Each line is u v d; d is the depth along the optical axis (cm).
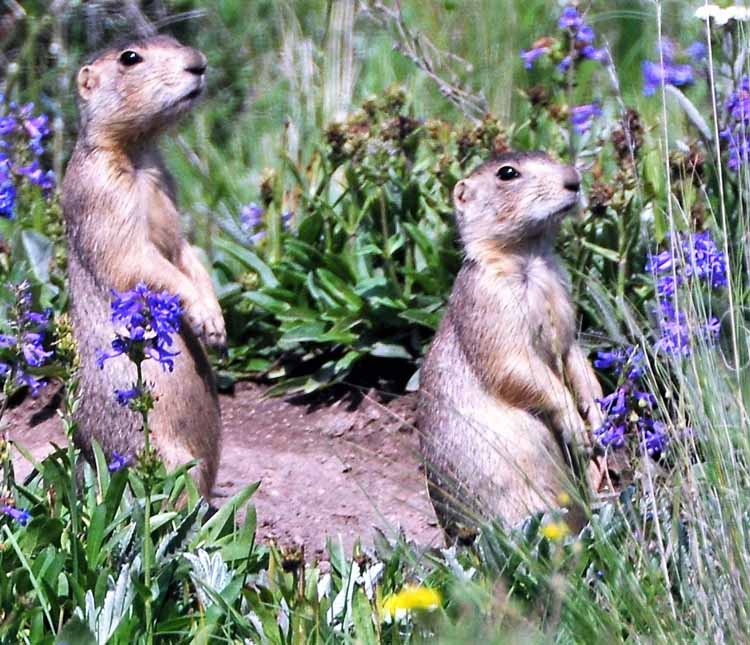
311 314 1288
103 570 817
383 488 1139
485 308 1048
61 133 1502
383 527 1070
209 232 1389
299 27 1705
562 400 1034
